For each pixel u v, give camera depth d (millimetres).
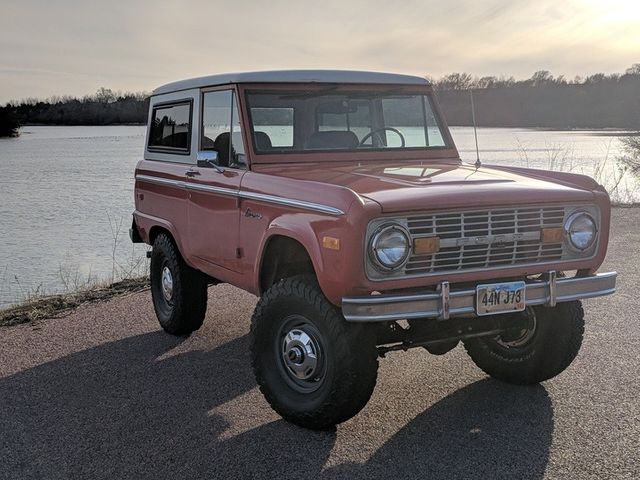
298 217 4145
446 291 3812
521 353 4820
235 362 5555
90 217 23406
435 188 4023
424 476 3660
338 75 5320
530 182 4402
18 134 143500
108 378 5254
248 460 3895
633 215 13586
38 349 6016
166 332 6406
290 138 5090
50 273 14008
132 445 4125
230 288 8039
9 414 4625
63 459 3977
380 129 5477
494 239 3998
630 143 22047
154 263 6496
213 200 5215
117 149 86625
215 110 5344
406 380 5062
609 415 4359
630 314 6562
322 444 4066
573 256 4293
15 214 24484
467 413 4453
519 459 3814
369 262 3736
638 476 3607
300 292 4109
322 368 4133
